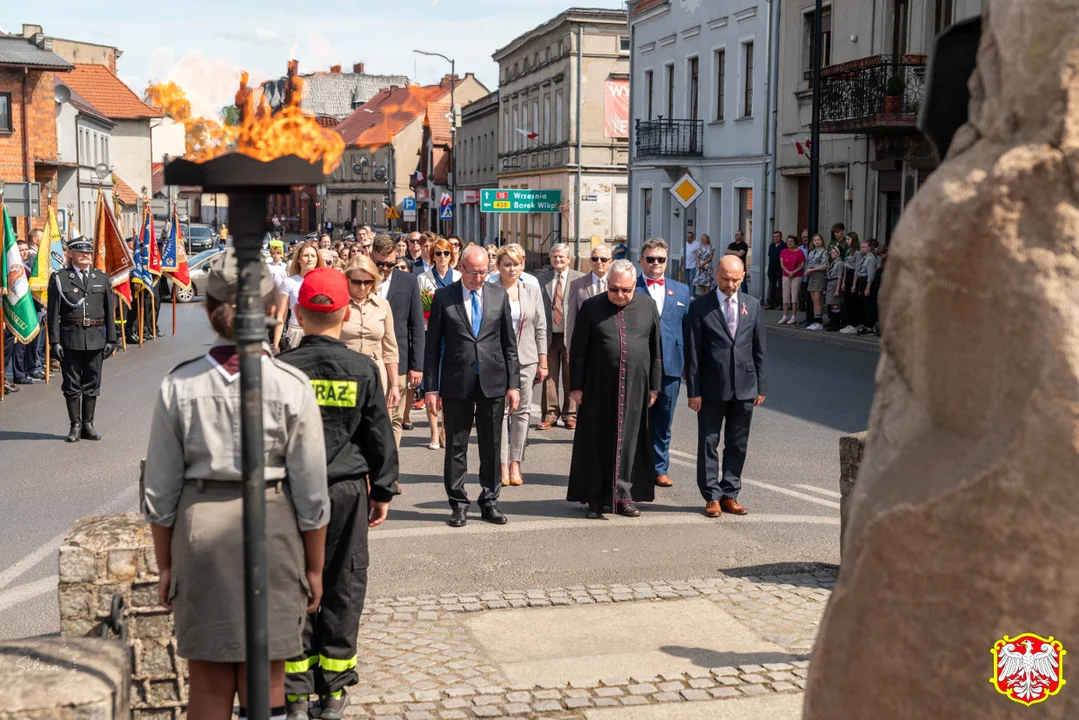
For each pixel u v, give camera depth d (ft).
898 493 8.03
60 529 28.45
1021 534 7.38
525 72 213.66
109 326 41.55
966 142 8.32
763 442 40.09
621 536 27.20
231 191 9.90
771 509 29.99
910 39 85.66
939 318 8.01
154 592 15.10
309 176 9.91
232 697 12.82
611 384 28.55
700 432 29.27
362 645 19.02
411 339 36.94
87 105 192.24
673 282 32.96
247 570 10.19
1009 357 7.59
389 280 36.47
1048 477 7.29
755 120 113.39
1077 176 7.50
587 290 36.09
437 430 38.93
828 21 98.53
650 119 145.07
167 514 12.37
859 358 65.21
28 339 53.01
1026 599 7.41
